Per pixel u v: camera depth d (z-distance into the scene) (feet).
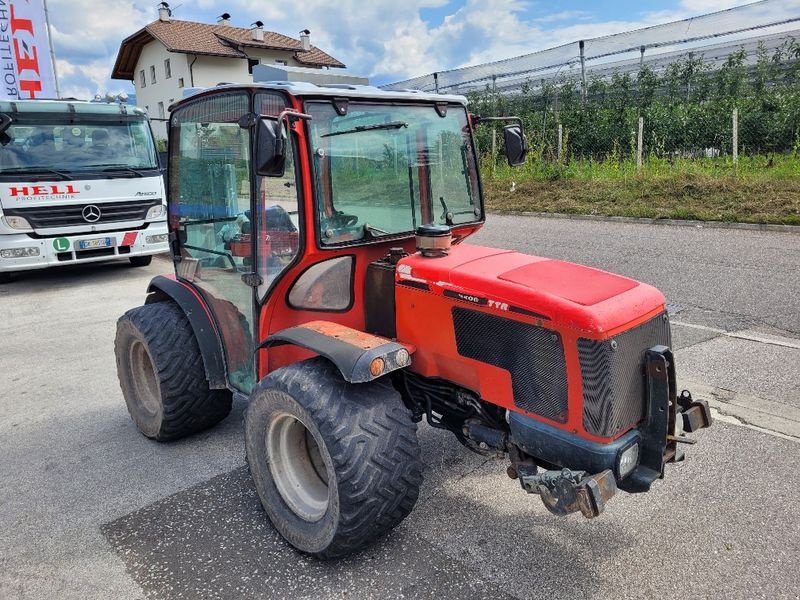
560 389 7.98
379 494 8.35
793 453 11.71
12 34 43.65
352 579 8.77
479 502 10.57
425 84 73.31
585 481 7.36
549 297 8.01
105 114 28.81
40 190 26.61
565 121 59.36
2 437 13.75
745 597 8.21
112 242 28.50
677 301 20.98
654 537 9.50
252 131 9.66
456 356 9.07
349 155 9.72
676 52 61.31
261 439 9.62
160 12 119.03
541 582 8.61
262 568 9.11
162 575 9.04
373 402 8.69
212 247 11.70
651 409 8.07
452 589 8.52
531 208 42.34
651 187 41.73
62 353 19.36
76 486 11.59
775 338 17.39
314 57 126.93
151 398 13.43
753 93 60.49
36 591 8.80
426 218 11.09
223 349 12.07
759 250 27.07
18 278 30.48
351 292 10.27
